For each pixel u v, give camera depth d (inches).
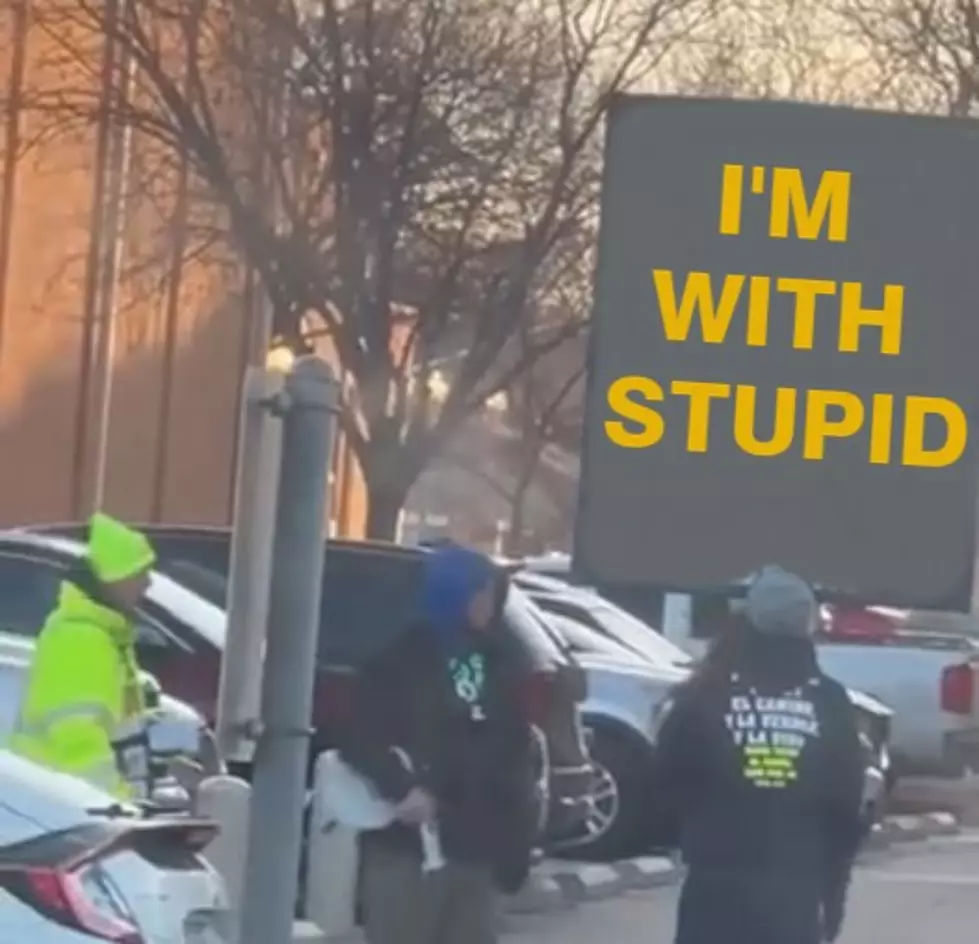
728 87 3543.3
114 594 770.8
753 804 759.7
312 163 3351.4
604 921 1323.8
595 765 1417.3
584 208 3395.7
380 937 775.1
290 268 3287.4
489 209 3376.0
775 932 758.5
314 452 648.4
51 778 636.1
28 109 3262.8
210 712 1162.0
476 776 768.9
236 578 647.1
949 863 1740.9
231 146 3302.2
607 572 931.3
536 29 3324.3
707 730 762.2
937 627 2384.4
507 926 1290.6
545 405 5098.4
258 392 647.1
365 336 3358.8
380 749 767.7
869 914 1423.5
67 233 3440.0
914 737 1989.4
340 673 1195.3
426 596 776.9
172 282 3459.6
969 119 919.0
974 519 926.4
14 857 594.2
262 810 648.4
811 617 770.8
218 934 655.1
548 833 1253.1
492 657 780.0
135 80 3316.9
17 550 1189.7
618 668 1461.6
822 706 767.1
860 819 773.3
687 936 768.3
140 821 629.9
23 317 3351.4
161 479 3796.8
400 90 3255.4
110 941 591.8
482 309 3425.2
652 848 1472.7
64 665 761.6
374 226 3294.8
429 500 7234.3
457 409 3474.4
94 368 3533.5
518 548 5088.6
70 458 3496.6
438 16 3267.7
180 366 3846.0
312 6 3314.5
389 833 771.4
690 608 1881.2
